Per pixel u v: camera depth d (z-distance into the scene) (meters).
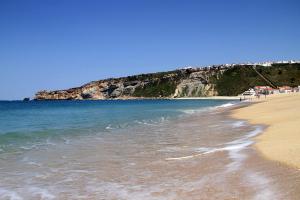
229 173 12.23
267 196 9.39
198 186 10.77
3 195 10.35
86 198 9.99
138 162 15.03
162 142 21.39
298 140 18.22
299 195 9.28
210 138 22.45
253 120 34.47
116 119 46.34
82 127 33.78
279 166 12.62
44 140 23.56
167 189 10.60
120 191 10.59
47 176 12.72
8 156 16.97
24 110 90.88
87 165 14.62
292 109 44.97
